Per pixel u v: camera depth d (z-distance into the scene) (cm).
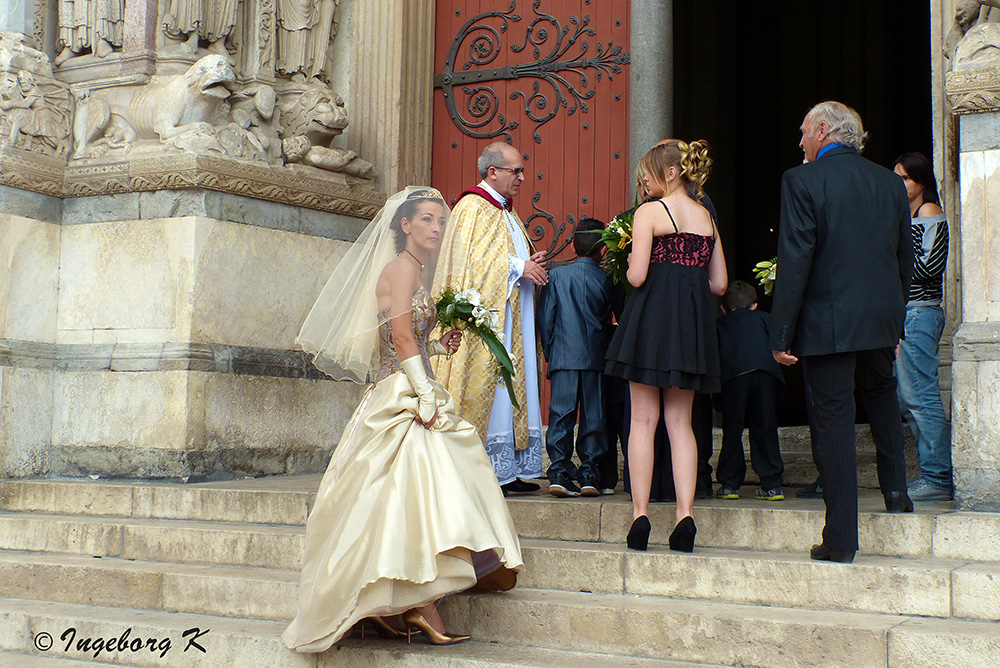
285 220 706
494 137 786
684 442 444
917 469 580
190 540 518
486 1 795
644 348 440
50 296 680
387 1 777
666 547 459
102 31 695
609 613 397
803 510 447
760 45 1312
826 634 367
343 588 387
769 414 526
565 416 540
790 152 1293
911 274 438
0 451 637
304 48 752
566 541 485
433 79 807
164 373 638
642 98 716
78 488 605
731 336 532
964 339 468
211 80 659
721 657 381
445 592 382
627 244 495
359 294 430
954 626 366
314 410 714
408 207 426
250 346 680
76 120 694
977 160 475
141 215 665
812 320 415
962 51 479
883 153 1273
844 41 1289
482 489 411
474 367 545
